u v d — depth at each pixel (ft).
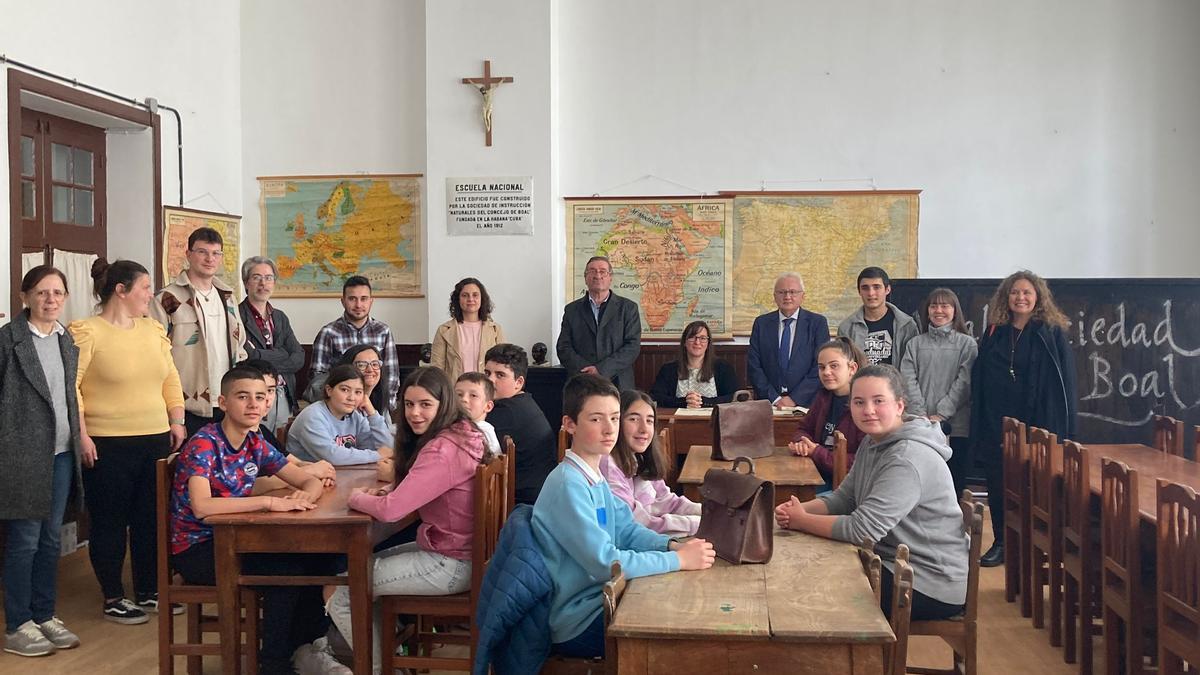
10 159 17.40
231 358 17.76
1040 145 24.72
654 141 25.61
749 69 25.36
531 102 25.07
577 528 8.50
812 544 9.36
